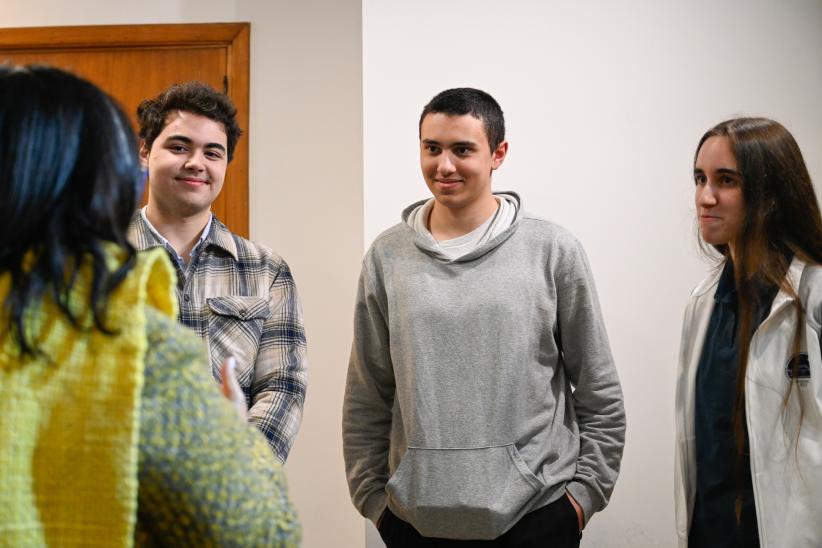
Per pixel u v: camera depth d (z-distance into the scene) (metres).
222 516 0.78
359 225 2.99
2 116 0.78
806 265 1.64
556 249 1.94
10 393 0.73
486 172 1.95
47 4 3.07
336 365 2.96
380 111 2.54
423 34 2.56
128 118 0.86
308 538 2.92
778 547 1.55
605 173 2.51
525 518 1.86
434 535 1.83
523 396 1.87
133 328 0.75
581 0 2.54
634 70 2.52
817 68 2.49
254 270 2.02
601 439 1.94
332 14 3.05
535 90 2.53
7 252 0.76
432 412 1.84
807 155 2.49
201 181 1.92
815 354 1.58
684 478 1.79
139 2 3.06
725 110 2.50
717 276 1.84
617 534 2.45
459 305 1.87
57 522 0.73
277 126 3.02
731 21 2.51
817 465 1.55
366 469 2.02
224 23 3.04
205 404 0.79
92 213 0.79
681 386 1.85
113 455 0.73
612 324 2.48
